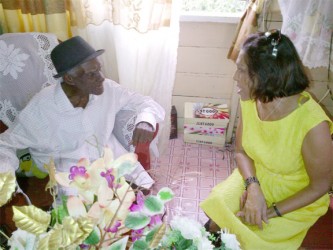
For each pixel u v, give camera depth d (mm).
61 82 1436
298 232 1219
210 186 2021
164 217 757
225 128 2230
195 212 1843
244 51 1105
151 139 1478
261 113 1224
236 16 1932
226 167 2178
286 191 1256
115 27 1770
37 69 1563
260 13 1695
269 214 1220
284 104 1142
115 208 649
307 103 1119
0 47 1509
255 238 1171
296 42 1630
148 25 1762
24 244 606
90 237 631
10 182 612
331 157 1110
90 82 1338
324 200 1254
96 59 1350
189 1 2014
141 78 1944
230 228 1213
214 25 1974
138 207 670
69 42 1335
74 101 1455
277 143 1185
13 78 1527
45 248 571
